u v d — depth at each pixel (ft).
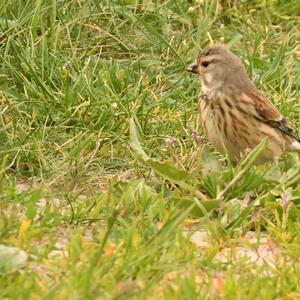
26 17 46.09
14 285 28.07
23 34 45.80
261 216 34.78
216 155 41.63
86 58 46.47
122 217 33.32
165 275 29.71
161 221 33.42
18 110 41.47
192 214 34.35
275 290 29.76
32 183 37.52
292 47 49.98
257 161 40.11
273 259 32.63
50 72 43.93
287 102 44.39
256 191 36.60
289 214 35.27
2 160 38.58
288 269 31.14
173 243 30.91
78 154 38.70
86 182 37.60
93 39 47.55
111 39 48.08
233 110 39.68
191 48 48.16
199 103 40.81
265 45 49.98
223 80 40.04
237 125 39.70
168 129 42.19
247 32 50.62
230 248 32.63
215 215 34.88
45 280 28.84
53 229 32.89
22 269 29.86
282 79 46.57
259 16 52.19
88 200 35.27
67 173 37.76
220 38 50.08
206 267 30.94
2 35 45.55
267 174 37.45
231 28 51.08
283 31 52.03
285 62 48.14
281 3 53.01
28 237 31.42
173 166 35.68
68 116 41.68
